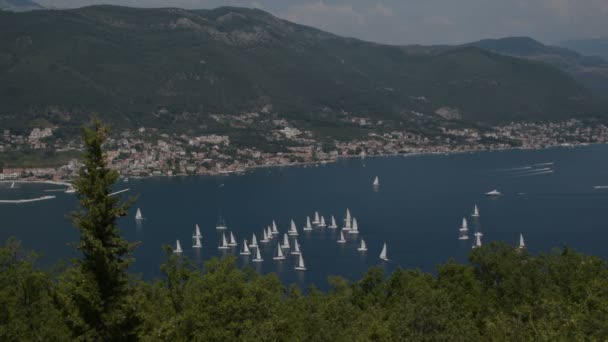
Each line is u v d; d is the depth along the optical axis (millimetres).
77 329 61969
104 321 61844
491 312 92562
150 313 71750
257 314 77312
